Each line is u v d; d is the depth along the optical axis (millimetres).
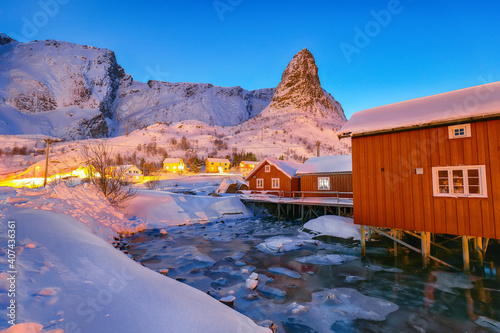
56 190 16641
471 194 9445
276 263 12102
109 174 22109
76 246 7047
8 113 195500
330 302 8047
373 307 7781
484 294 8602
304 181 24781
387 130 11328
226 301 7633
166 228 20359
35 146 106000
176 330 3959
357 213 12352
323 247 14609
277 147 130125
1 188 17469
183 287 6637
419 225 10500
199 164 91438
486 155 9203
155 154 110625
